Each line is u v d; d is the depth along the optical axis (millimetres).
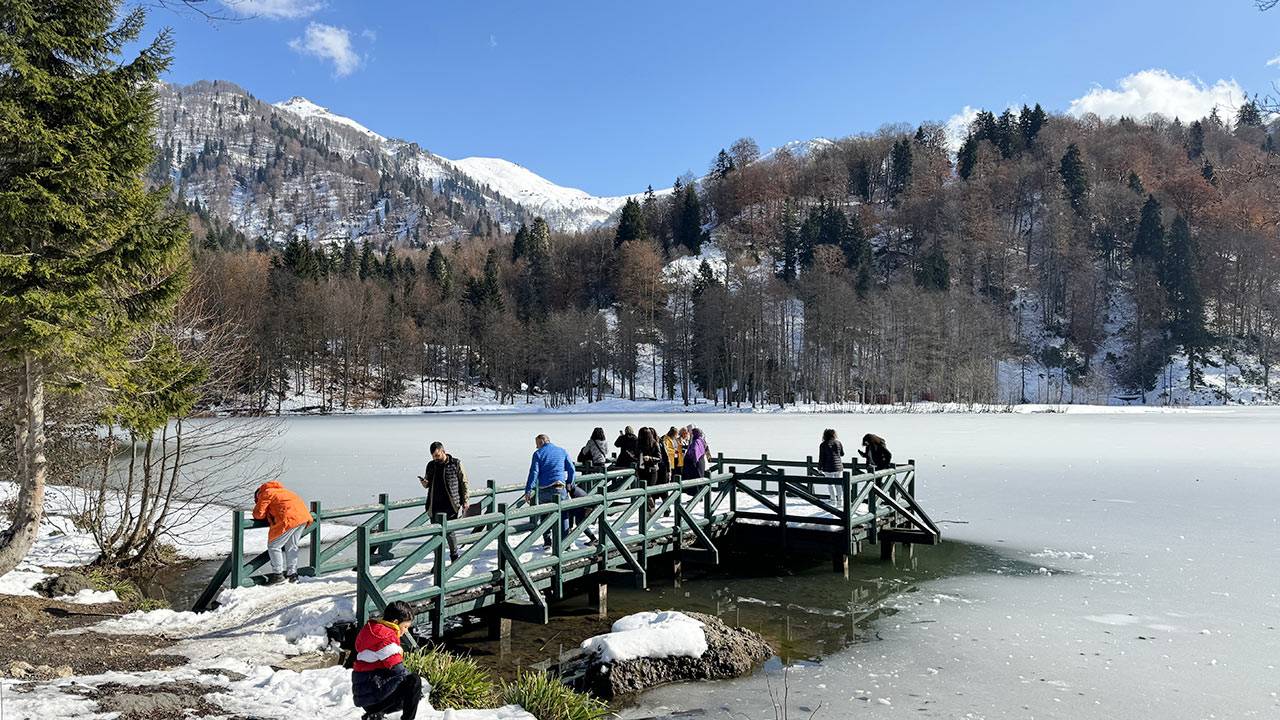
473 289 115938
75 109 9664
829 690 8258
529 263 141500
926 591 12453
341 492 21938
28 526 10398
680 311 107688
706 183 195500
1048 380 104812
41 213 9180
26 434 10625
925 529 15141
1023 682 8484
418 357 98875
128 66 9906
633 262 125438
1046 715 7613
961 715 7605
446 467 11062
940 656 9344
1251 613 10875
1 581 10586
